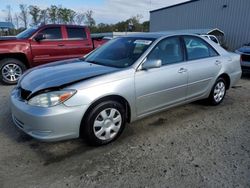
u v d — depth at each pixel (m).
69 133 2.98
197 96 4.46
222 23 18.91
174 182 2.56
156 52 3.74
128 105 3.43
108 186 2.50
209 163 2.90
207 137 3.58
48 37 7.43
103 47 4.44
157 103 3.79
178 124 4.04
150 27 28.69
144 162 2.92
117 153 3.12
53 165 2.86
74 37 7.93
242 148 3.26
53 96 2.86
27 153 3.11
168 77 3.79
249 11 16.64
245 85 7.13
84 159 2.98
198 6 21.22
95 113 3.11
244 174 2.70
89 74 3.22
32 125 2.91
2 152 3.12
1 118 4.20
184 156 3.05
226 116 4.44
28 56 7.08
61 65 3.87
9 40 6.88
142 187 2.49
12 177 2.64
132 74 3.39
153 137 3.56
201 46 4.52
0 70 6.83
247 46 9.21
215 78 4.68
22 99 3.13
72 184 2.53
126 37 4.33
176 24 24.39
